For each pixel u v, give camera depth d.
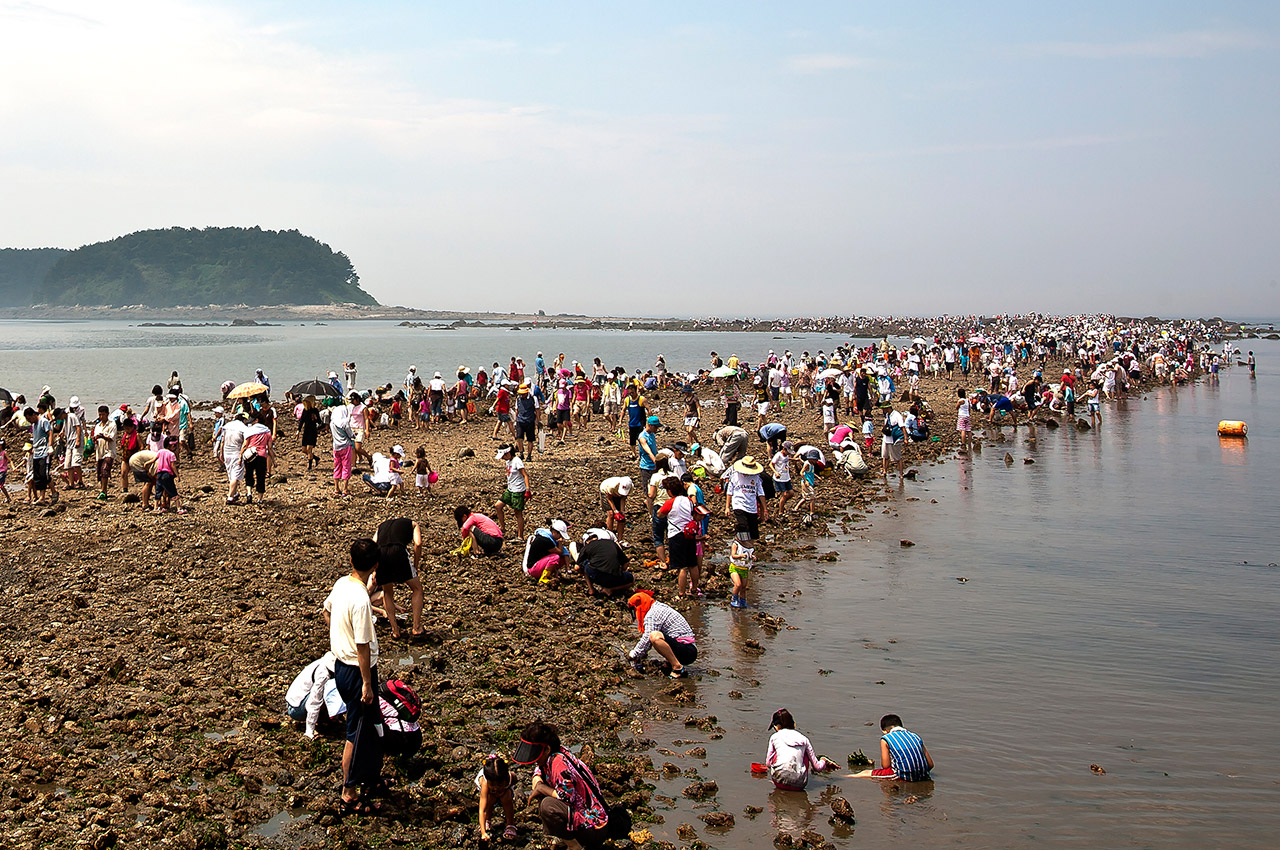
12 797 7.59
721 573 15.23
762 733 9.23
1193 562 16.09
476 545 15.61
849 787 8.16
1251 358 62.38
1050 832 7.37
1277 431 34.38
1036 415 39.44
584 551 13.95
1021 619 12.96
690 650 10.95
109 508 19.36
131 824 7.23
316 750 8.48
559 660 11.01
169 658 10.68
